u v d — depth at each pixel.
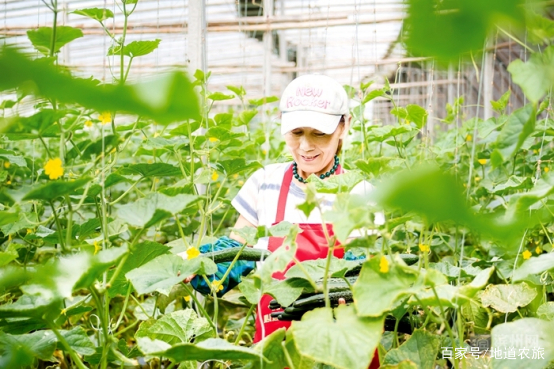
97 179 1.62
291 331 1.24
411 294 1.22
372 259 1.17
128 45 1.57
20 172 3.18
